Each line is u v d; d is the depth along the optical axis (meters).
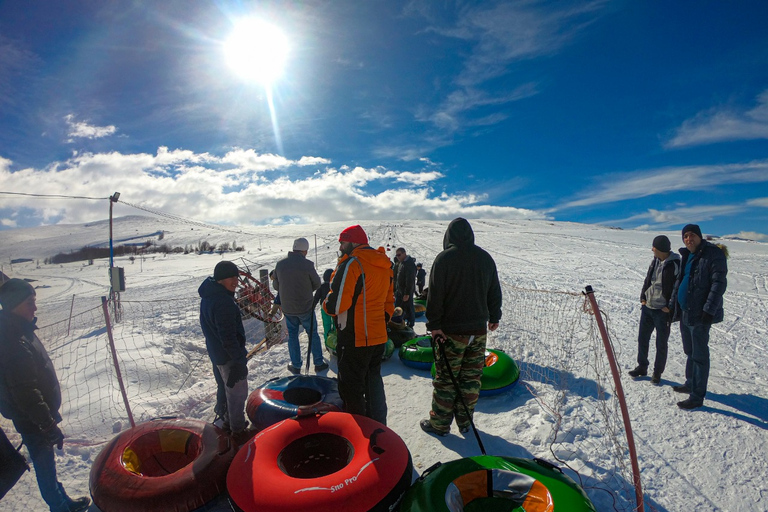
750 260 17.25
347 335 3.42
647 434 3.68
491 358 4.98
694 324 4.07
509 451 3.50
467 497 2.50
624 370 5.23
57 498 2.86
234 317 3.52
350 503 2.37
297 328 5.43
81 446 3.69
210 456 2.94
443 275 3.45
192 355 6.45
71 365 5.48
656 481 3.06
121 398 4.49
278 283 5.23
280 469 2.67
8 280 2.77
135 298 14.80
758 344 6.46
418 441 3.72
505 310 8.34
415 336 6.54
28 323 2.84
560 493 2.36
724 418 3.89
